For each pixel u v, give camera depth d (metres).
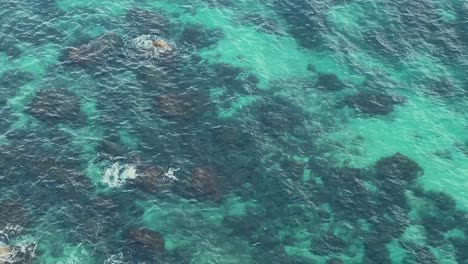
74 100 48.16
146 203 41.31
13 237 38.66
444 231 41.03
